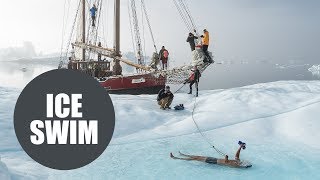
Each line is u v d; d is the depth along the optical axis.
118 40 27.16
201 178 9.32
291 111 14.46
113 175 9.56
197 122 14.48
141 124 14.55
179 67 20.28
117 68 27.55
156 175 9.55
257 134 13.14
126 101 17.61
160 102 16.83
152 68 23.91
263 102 16.48
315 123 13.21
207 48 19.58
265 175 9.51
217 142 12.43
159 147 11.94
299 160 10.54
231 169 9.95
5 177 7.97
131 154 11.23
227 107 15.96
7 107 14.78
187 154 11.26
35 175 9.33
